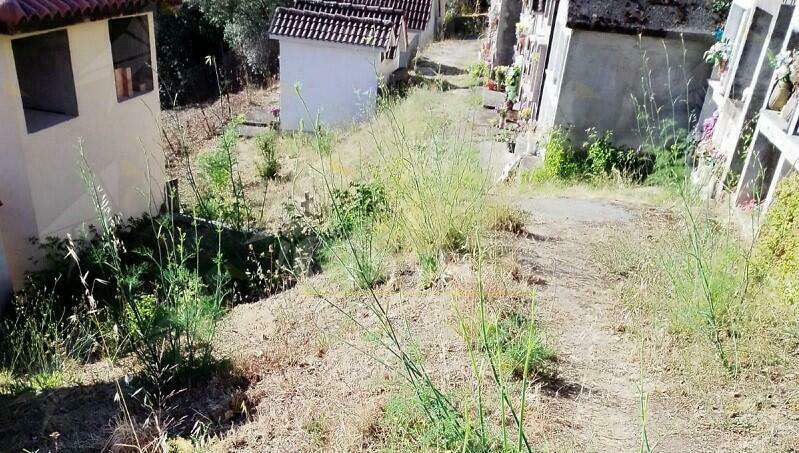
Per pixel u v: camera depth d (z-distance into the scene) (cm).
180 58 1998
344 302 442
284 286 509
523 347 322
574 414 290
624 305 394
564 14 918
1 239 642
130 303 420
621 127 899
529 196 697
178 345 386
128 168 845
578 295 412
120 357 432
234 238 696
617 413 291
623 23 829
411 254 485
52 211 697
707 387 303
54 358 446
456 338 355
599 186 796
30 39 692
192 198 1015
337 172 728
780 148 491
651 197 672
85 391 392
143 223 793
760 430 272
